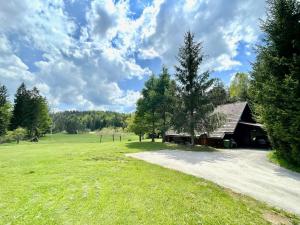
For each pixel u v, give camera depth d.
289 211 7.93
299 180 11.86
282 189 10.26
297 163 15.15
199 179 11.15
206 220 6.53
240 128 31.05
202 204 7.71
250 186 10.57
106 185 9.12
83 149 22.34
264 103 16.97
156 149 22.97
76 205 7.00
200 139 30.91
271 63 16.61
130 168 12.73
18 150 22.98
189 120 25.00
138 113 34.53
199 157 18.36
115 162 14.66
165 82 32.94
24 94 71.94
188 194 8.60
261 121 18.61
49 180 9.84
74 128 114.44
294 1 16.48
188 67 26.34
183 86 26.20
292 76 15.02
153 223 6.05
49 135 84.94
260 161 17.16
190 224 6.20
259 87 17.67
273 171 13.84
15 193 8.06
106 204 7.11
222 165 15.20
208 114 24.91
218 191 9.41
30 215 6.27
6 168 12.58
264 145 28.56
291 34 16.42
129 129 41.59
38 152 20.50
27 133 66.12
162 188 9.04
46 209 6.68
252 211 7.66
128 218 6.23
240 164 15.77
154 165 14.18
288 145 15.84
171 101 26.83
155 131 36.28
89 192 8.21
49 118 78.88
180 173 12.17
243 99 52.34
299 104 14.25
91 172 11.45
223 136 27.33
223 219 6.73
